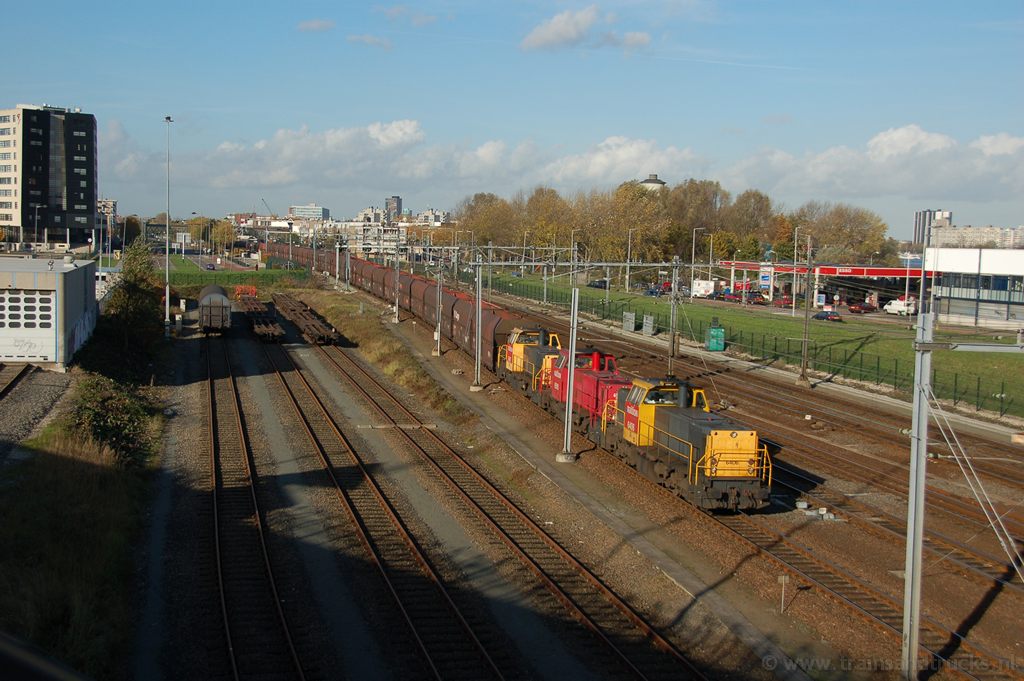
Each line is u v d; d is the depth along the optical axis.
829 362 53.09
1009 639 16.25
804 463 30.19
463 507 24.22
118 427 31.05
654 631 15.92
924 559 20.53
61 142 154.62
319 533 21.69
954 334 44.47
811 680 14.52
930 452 32.41
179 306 84.38
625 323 73.00
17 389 34.78
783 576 17.58
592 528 22.31
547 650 15.38
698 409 25.62
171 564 19.23
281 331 60.84
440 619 16.52
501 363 45.16
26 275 39.47
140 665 14.48
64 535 19.02
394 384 46.31
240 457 29.34
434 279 76.19
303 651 15.02
